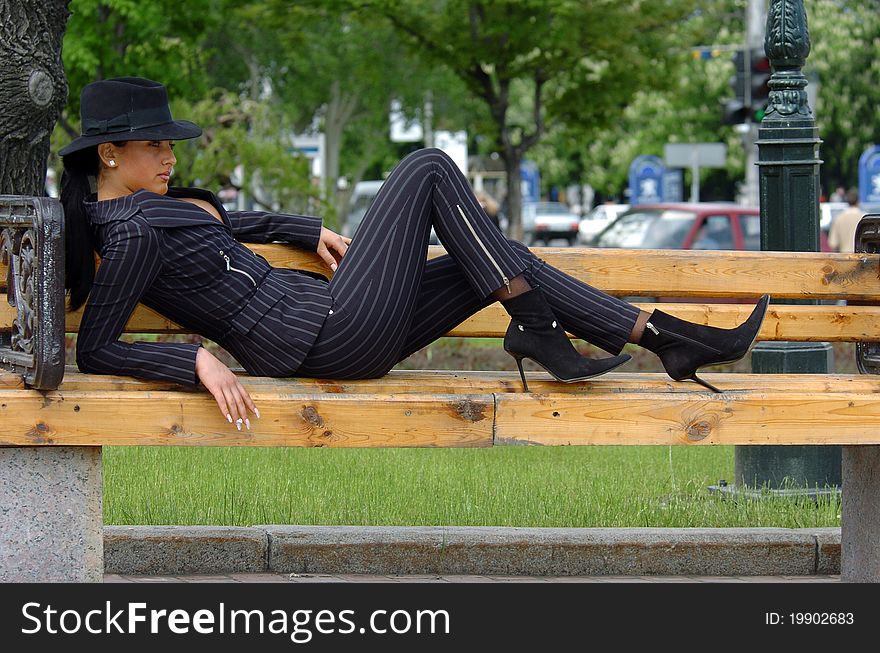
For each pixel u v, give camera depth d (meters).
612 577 7.50
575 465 10.26
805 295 6.92
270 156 24.38
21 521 5.62
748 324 6.07
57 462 5.64
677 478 9.81
